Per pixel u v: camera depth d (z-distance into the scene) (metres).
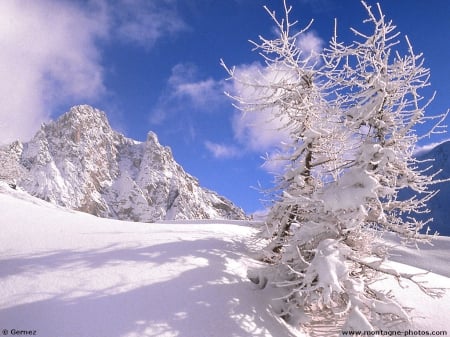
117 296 7.28
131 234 10.50
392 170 8.13
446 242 21.91
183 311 7.23
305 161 9.93
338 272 7.21
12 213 11.24
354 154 8.70
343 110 8.66
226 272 8.99
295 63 9.31
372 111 7.93
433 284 11.95
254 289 8.74
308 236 8.45
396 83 7.98
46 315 6.65
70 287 7.44
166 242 9.99
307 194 9.57
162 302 7.32
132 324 6.64
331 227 8.15
